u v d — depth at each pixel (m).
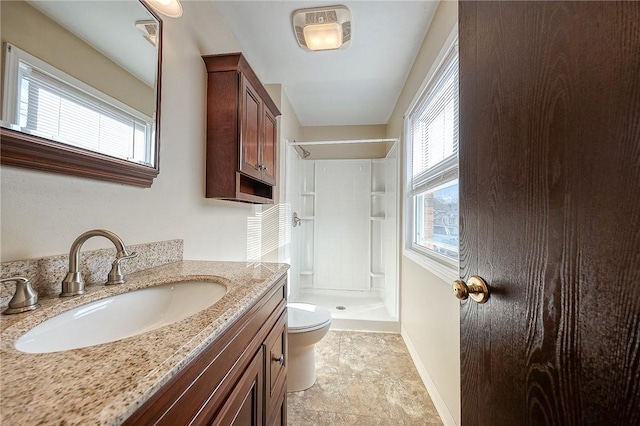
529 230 0.51
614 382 0.35
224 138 1.48
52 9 0.70
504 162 0.60
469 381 0.73
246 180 1.92
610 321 0.36
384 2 1.55
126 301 0.78
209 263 1.19
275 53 2.04
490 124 0.65
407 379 1.76
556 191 0.45
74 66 0.75
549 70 0.47
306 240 3.57
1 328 0.50
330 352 2.11
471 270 0.73
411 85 2.23
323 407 1.49
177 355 0.42
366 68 2.24
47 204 0.71
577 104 0.41
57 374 0.36
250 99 1.59
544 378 0.47
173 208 1.23
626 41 0.34
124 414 0.31
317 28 1.75
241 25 1.75
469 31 0.77
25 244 0.66
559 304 0.44
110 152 0.86
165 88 1.17
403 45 1.94
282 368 1.12
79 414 0.30
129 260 0.96
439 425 1.38
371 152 3.57
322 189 3.57
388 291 2.93
